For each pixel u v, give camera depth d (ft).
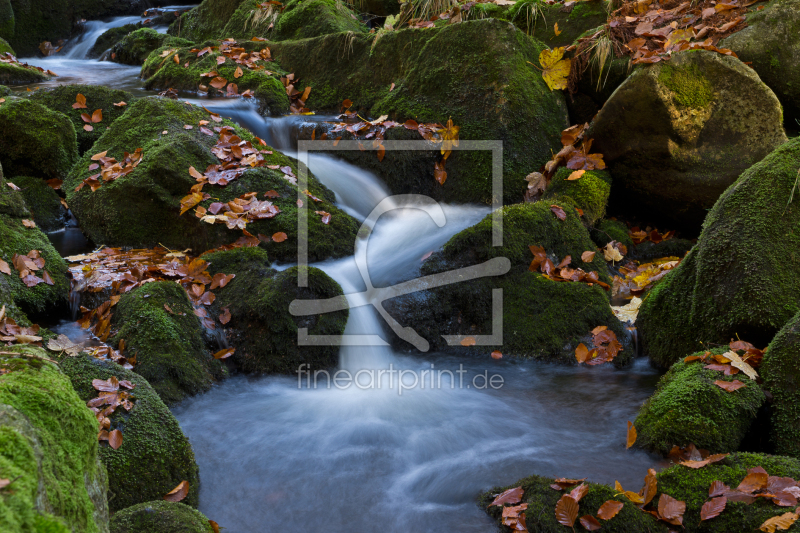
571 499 7.65
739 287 10.64
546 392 11.53
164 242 15.12
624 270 15.81
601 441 9.86
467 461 9.37
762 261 10.53
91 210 15.60
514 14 21.02
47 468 4.12
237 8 27.68
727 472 8.02
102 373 9.10
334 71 21.71
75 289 12.61
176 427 8.70
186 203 14.74
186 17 30.37
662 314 12.34
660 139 16.12
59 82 24.17
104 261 13.89
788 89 16.70
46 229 16.12
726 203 11.50
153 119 17.02
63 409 4.78
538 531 7.54
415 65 19.62
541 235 14.21
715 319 11.04
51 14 34.60
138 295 11.43
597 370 12.36
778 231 10.71
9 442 3.81
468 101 18.45
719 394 9.20
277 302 11.82
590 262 14.58
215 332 11.88
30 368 5.26
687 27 18.35
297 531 8.04
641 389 11.57
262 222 14.71
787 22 16.65
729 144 16.07
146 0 37.78
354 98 21.13
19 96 18.76
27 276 11.92
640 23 18.52
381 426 10.25
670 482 8.11
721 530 7.38
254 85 21.43
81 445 4.85
